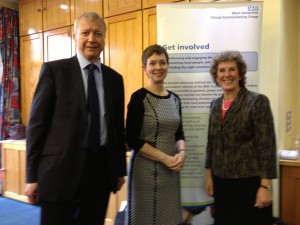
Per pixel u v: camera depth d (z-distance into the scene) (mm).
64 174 1311
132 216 1621
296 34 2541
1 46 3656
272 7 2039
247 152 1426
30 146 1316
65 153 1313
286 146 2307
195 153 1992
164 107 1599
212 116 1584
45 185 1309
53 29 3396
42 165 1330
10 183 3537
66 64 1398
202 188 1988
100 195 1521
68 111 1343
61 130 1331
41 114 1320
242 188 1438
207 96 1966
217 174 1515
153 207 1583
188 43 1952
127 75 2891
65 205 1364
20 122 3871
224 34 1927
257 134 1399
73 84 1375
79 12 3162
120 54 2922
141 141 1550
